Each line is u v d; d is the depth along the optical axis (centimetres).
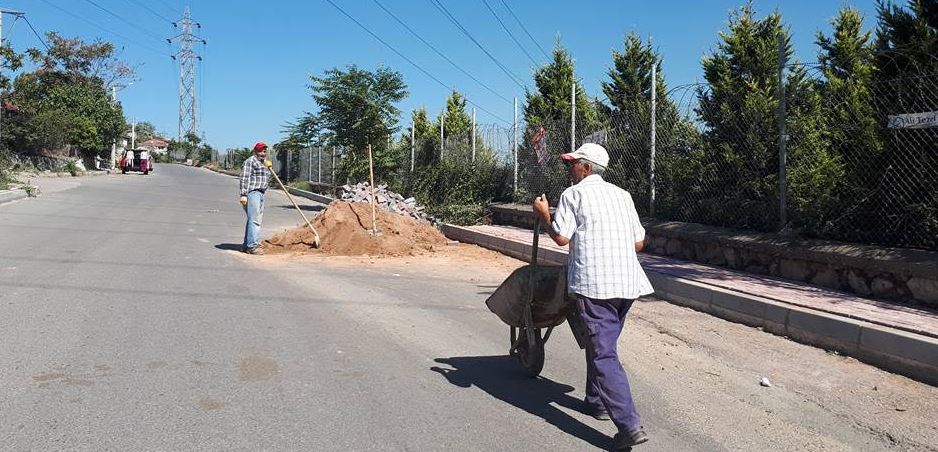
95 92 4894
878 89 713
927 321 564
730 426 423
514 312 486
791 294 683
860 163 734
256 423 393
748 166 886
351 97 1989
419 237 1238
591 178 419
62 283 733
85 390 430
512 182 1569
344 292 771
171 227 1335
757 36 945
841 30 930
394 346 564
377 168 2030
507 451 374
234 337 562
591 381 419
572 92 1259
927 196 677
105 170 4866
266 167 1045
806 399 471
